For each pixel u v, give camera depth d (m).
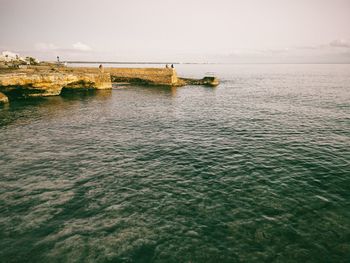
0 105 34.22
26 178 13.93
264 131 23.31
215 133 22.75
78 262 8.23
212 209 11.09
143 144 19.70
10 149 18.27
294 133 22.58
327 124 25.69
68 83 46.47
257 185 13.18
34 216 10.58
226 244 9.02
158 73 64.94
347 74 138.75
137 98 43.62
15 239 9.23
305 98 44.81
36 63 65.19
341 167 15.27
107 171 14.90
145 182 13.57
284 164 15.80
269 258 8.40
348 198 11.93
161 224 10.09
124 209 11.10
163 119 28.27
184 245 8.97
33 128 23.75
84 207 11.25
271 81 88.00
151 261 8.28
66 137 21.22
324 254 8.57
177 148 18.81
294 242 9.11
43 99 40.09
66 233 9.57
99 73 52.84
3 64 53.75
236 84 75.12
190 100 42.44
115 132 22.91
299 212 10.86
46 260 8.30
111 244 9.02
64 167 15.39
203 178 14.02
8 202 11.58
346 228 9.84
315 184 13.24
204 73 150.12
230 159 16.67
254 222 10.20
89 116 29.23
